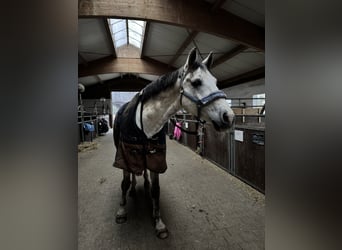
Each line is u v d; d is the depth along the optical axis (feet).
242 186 6.40
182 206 5.11
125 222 4.37
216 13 9.84
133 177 5.69
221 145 8.46
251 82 18.28
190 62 3.09
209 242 3.71
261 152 5.82
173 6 9.26
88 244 3.66
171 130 19.22
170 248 3.56
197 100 3.00
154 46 17.38
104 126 22.98
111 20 13.23
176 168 8.58
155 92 3.46
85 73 20.24
